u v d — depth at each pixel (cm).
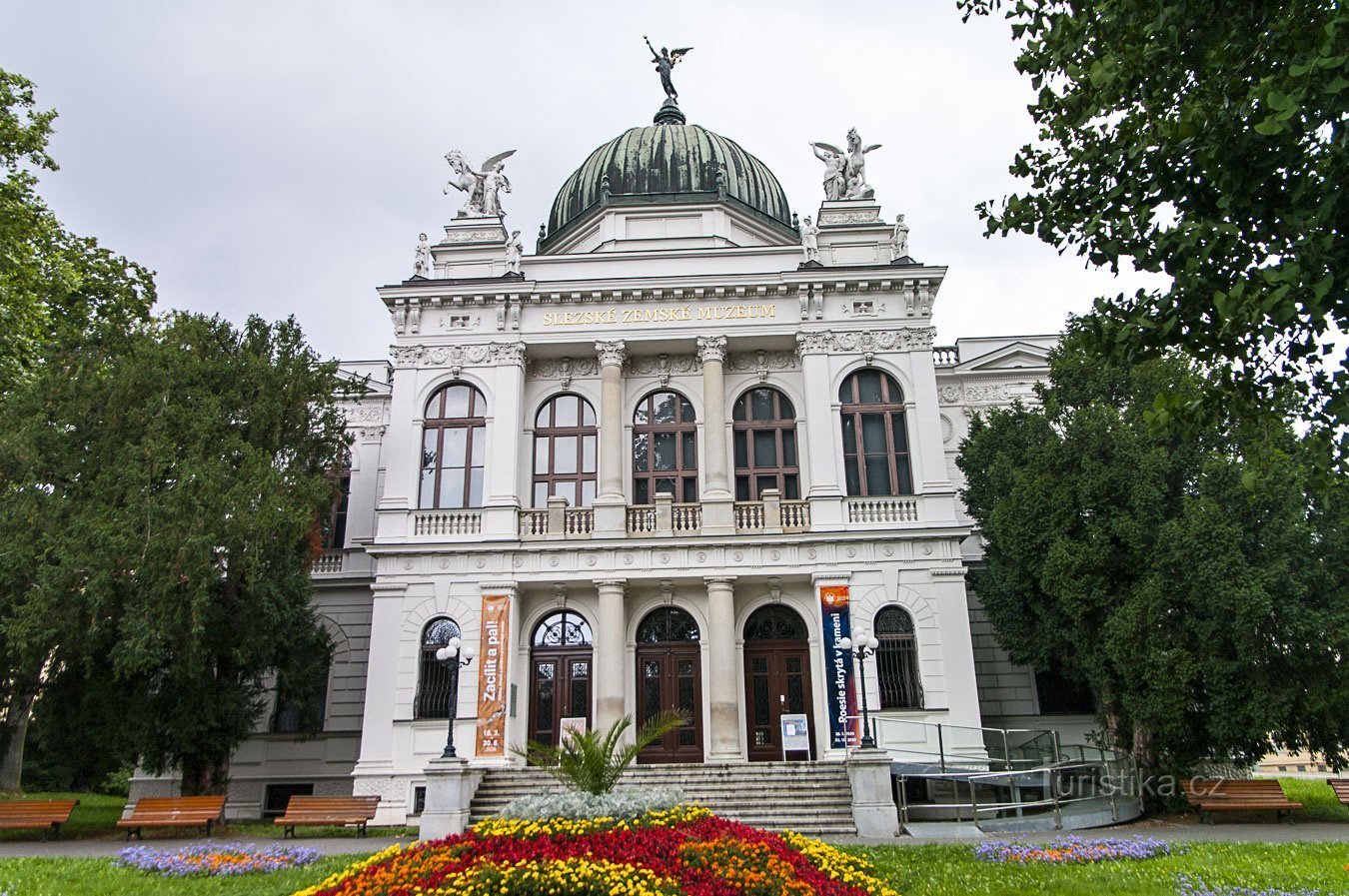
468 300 3191
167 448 2439
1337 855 1616
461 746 2772
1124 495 2412
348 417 3622
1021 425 2778
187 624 2372
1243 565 2103
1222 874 1463
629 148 3738
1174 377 2456
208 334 2778
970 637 2875
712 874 1205
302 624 2786
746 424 3228
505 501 3000
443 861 1238
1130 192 1007
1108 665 2409
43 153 2959
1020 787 2548
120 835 2395
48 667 2447
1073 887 1419
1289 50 846
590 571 2919
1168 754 2370
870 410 3105
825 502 2970
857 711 2761
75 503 2402
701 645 2962
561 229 3731
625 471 3152
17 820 2275
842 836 2148
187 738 2470
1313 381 920
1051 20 1120
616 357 3166
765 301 3194
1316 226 839
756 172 3838
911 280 3147
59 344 2658
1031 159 1155
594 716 2862
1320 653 2131
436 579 2936
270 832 2511
